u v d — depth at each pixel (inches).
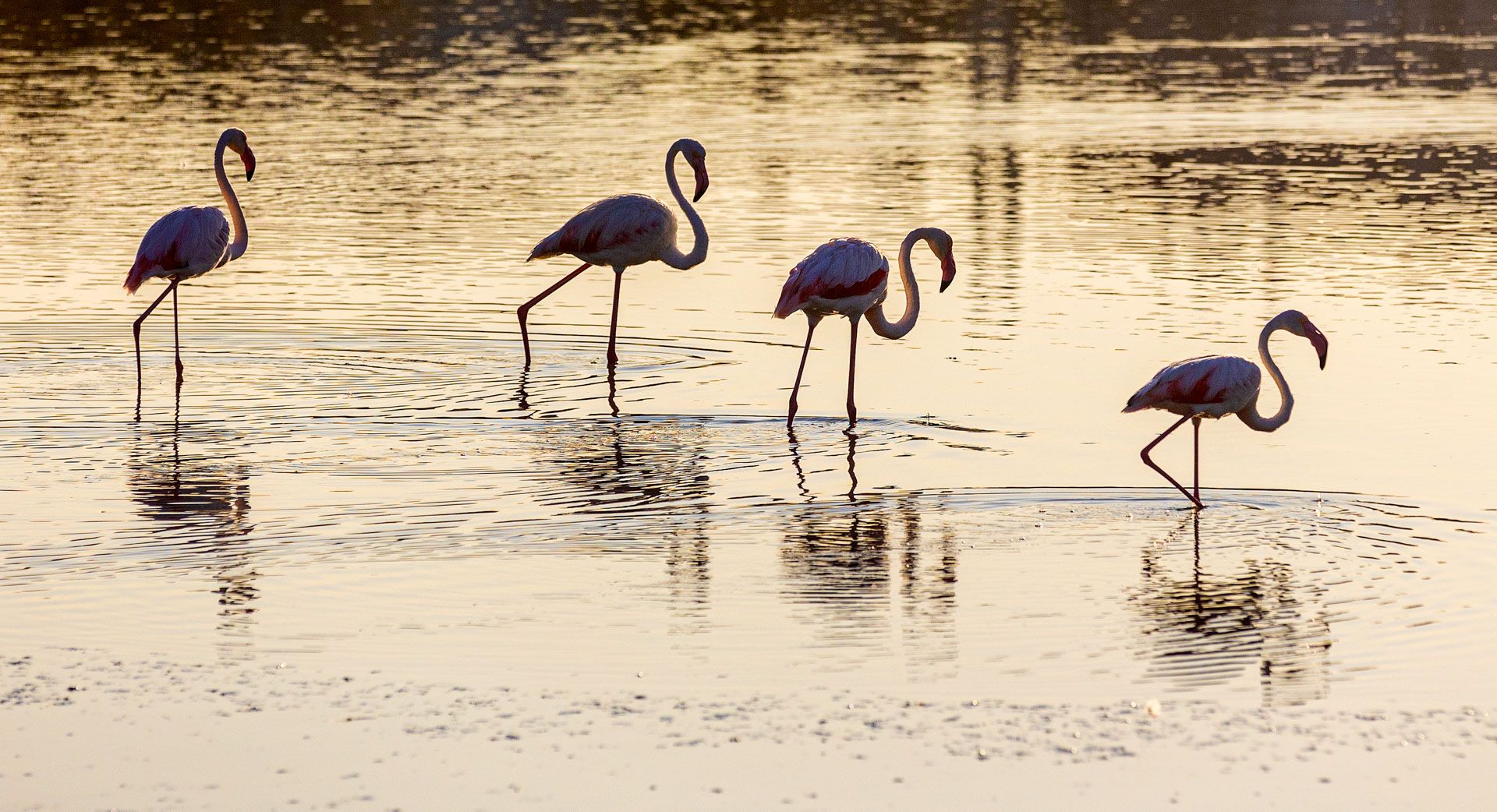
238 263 864.9
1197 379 479.2
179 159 1178.0
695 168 719.1
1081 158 1179.9
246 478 515.8
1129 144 1239.5
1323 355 504.7
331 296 791.1
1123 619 393.7
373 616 396.5
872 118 1371.8
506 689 352.8
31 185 1079.6
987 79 1620.3
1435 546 444.8
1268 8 2310.5
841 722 336.2
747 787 309.1
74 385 635.5
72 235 929.5
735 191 1056.2
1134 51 1861.5
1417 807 302.4
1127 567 431.2
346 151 1216.2
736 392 628.4
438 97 1504.7
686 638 381.7
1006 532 460.8
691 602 406.3
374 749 324.2
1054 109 1425.9
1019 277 824.3
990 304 767.7
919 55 1819.6
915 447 549.0
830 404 608.1
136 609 401.1
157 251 641.0
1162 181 1094.4
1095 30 2058.3
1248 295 772.0
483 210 1000.2
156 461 535.5
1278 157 1182.9
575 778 312.7
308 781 311.4
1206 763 319.0
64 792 307.4
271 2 2290.8
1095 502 488.1
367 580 422.3
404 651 374.0
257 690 351.9
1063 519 472.7
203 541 454.0
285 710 342.3
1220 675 360.5
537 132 1299.2
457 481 513.3
